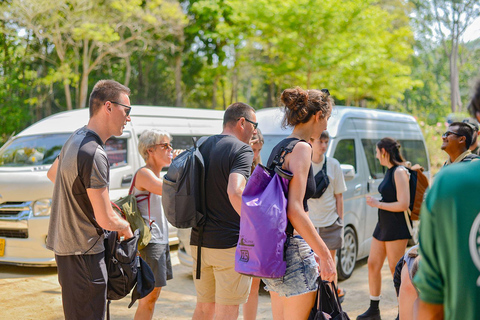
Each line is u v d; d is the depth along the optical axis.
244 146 3.50
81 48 29.58
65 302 3.19
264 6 19.56
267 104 32.84
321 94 3.06
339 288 5.58
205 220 3.50
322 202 5.39
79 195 3.07
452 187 1.36
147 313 4.11
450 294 1.37
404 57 23.62
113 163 7.50
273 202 2.76
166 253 4.16
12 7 20.06
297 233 2.96
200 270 3.59
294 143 2.92
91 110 3.28
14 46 26.36
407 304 2.51
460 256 1.33
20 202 6.67
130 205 3.84
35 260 6.63
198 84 39.59
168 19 25.98
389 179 4.84
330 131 6.92
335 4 18.56
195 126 8.99
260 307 5.47
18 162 7.46
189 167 3.44
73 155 3.06
